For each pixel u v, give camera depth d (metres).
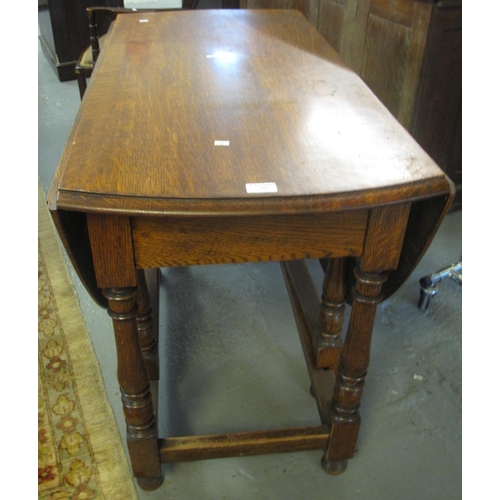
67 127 3.03
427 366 1.59
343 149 0.95
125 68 1.30
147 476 1.24
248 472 1.31
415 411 1.46
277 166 0.89
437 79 1.83
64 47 3.53
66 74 3.60
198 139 0.97
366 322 1.06
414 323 1.74
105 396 1.49
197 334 1.71
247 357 1.63
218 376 1.56
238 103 1.11
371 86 2.08
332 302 1.36
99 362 1.60
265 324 1.75
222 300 1.85
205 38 1.53
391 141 0.98
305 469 1.31
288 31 1.60
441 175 0.88
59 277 1.95
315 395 1.44
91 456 1.33
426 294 1.75
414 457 1.34
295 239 0.92
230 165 0.89
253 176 0.86
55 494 1.24
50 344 1.66
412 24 1.77
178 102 1.11
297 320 1.59
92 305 1.83
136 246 0.89
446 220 2.23
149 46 1.46
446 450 1.36
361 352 1.10
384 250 0.95
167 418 1.43
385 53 1.95
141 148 0.93
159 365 1.56
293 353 1.64
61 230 0.82
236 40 1.51
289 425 1.42
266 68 1.31
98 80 1.23
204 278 1.95
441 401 1.49
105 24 2.27
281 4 2.75
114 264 0.90
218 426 1.41
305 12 2.53
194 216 0.81
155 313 1.56
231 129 1.01
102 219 0.85
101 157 0.90
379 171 0.88
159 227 0.87
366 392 1.51
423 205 0.93
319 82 1.23
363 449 1.36
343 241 0.93
